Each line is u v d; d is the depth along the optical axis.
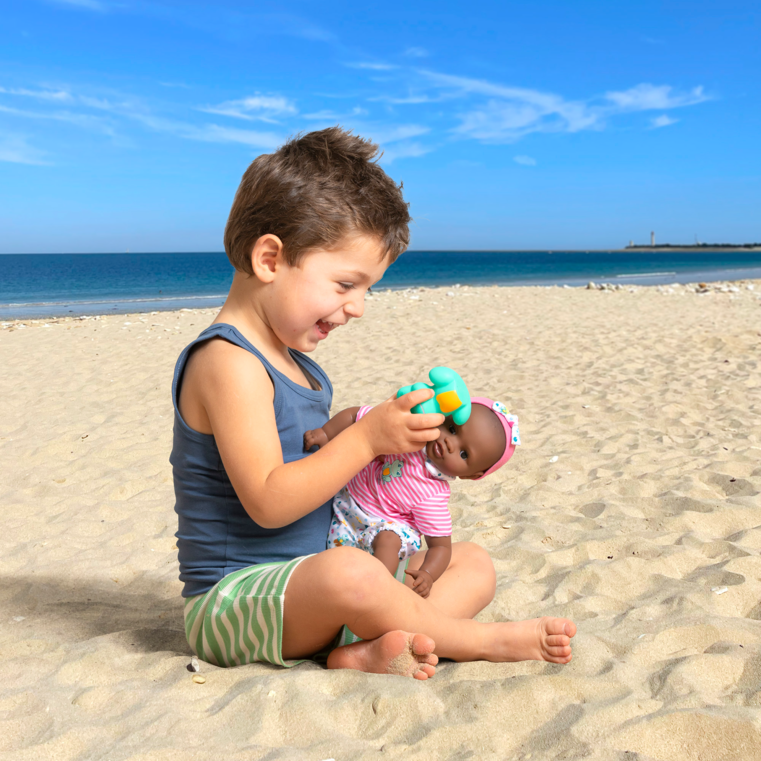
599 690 1.61
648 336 8.40
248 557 1.75
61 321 12.32
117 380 6.44
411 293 16.12
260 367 1.62
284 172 1.55
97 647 1.93
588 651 1.82
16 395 6.01
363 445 1.57
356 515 1.81
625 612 2.12
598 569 2.42
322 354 7.74
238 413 1.56
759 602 2.19
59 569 2.72
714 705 1.53
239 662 1.77
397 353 7.71
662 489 3.36
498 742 1.42
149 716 1.51
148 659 1.83
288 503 1.55
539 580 2.46
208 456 1.68
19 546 2.97
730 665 1.74
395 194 1.68
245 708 1.52
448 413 1.70
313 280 1.58
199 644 1.79
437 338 8.74
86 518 3.28
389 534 1.76
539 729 1.48
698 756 1.39
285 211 1.53
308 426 1.79
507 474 3.73
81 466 4.08
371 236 1.59
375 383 6.15
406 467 1.79
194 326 10.66
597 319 10.53
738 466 3.58
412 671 1.61
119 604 2.41
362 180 1.59
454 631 1.73
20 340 9.53
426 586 1.74
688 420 4.73
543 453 4.07
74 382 6.45
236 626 1.67
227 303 1.76
